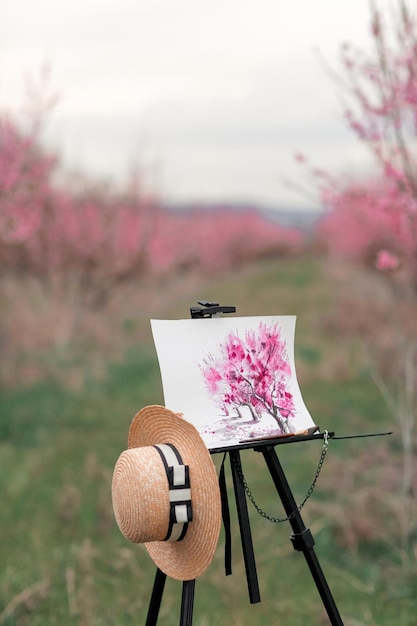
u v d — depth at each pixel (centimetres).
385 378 1102
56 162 1698
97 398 1120
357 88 659
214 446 294
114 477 291
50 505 698
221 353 311
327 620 476
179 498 275
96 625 469
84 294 1795
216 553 573
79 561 560
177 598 512
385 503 611
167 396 295
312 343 1448
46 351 1358
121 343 1614
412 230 703
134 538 280
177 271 2778
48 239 1644
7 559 580
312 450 827
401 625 462
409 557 543
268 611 493
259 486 731
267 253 5662
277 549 586
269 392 318
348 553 567
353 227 1888
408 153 676
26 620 477
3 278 1571
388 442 780
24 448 883
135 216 2112
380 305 1489
